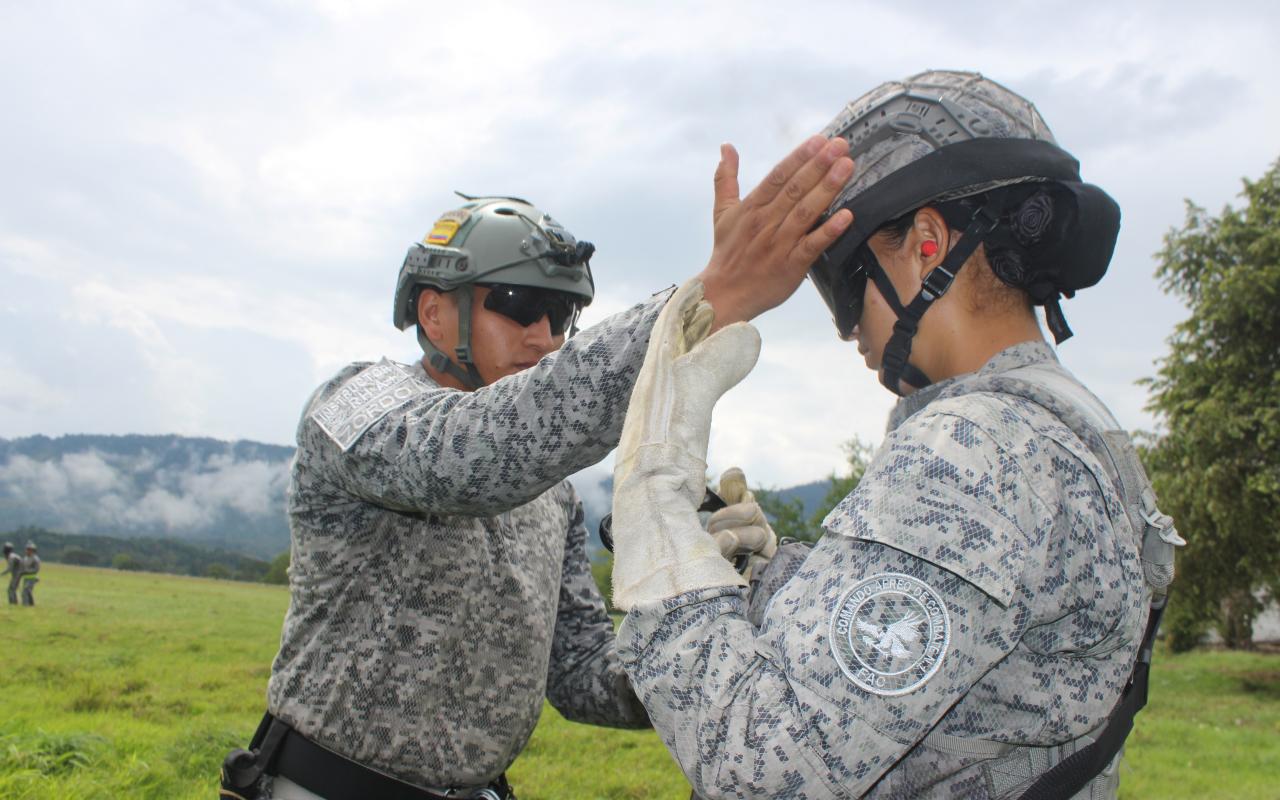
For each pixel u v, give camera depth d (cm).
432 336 276
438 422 187
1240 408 1995
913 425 126
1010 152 135
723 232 151
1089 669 122
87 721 816
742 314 150
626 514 133
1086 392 139
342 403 210
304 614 234
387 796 227
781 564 152
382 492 196
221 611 2709
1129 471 133
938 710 111
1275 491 1930
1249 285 1975
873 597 114
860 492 124
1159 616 142
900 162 139
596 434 176
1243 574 2080
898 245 142
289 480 241
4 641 1527
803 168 141
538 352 272
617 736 962
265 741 232
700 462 137
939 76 146
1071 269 135
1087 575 119
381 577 231
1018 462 120
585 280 281
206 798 577
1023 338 141
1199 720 1446
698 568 127
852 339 155
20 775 543
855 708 110
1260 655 2575
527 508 258
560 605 280
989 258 138
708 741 116
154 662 1361
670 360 140
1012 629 115
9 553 2520
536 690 248
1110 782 135
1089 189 135
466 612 235
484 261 263
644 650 126
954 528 115
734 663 119
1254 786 898
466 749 234
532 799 708
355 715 226
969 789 121
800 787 110
